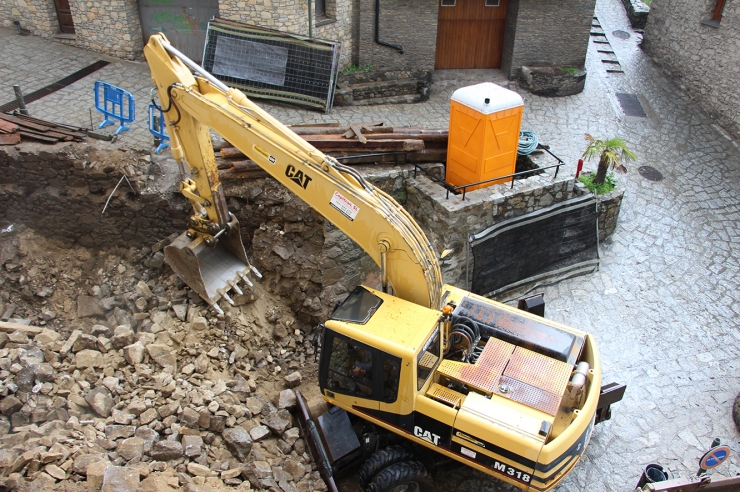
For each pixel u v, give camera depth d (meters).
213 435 7.70
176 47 15.33
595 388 6.97
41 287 10.91
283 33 13.79
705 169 13.62
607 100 15.66
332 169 7.20
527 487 6.58
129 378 8.20
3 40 15.38
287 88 14.11
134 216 10.88
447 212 9.77
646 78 16.66
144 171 10.74
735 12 14.07
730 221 12.34
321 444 7.58
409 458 7.17
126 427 7.49
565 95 15.73
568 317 10.45
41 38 15.67
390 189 10.80
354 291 7.56
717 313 10.50
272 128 7.41
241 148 7.68
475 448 6.66
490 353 7.28
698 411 8.83
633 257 11.66
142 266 10.91
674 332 10.14
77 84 13.81
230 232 9.20
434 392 7.04
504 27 16.27
